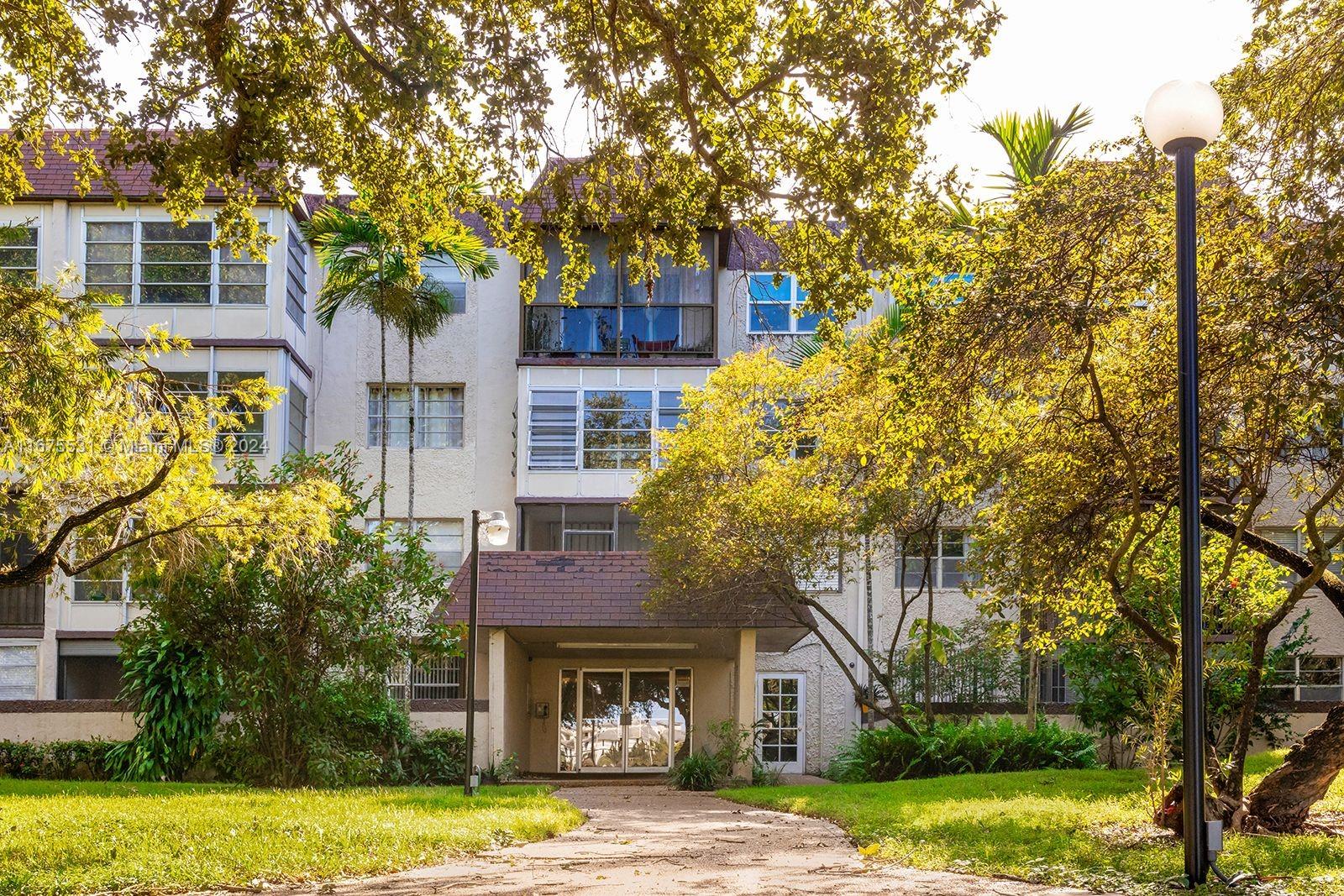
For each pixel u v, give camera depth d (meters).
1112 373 12.71
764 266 11.74
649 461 25.25
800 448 25.56
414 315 28.11
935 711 29.14
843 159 10.70
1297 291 9.91
